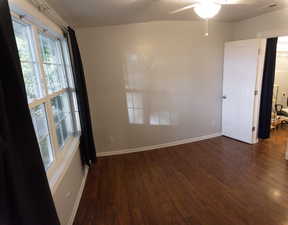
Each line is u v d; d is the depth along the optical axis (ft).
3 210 2.78
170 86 11.85
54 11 7.11
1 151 2.74
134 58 11.01
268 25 10.49
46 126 6.14
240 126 12.32
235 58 11.85
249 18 11.38
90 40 10.41
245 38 11.91
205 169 9.31
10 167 2.87
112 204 7.30
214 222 6.10
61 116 8.23
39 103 5.50
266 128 12.31
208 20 11.45
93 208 7.15
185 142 12.92
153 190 7.99
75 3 6.78
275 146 11.39
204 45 11.95
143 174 9.30
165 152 11.64
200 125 13.06
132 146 12.08
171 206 6.96
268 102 11.89
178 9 8.53
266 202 6.81
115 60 10.85
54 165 6.15
